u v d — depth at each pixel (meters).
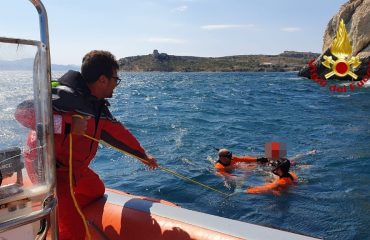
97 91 2.54
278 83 39.34
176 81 50.28
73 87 2.42
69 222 2.67
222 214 5.43
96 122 2.60
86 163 2.72
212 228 2.46
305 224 5.10
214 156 8.73
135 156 2.91
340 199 5.98
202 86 36.84
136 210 2.79
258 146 10.02
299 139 10.77
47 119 1.97
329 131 11.90
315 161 8.28
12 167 1.93
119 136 2.78
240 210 5.55
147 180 6.82
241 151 9.48
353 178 7.04
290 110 17.34
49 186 1.99
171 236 2.49
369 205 5.72
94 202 3.00
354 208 5.61
